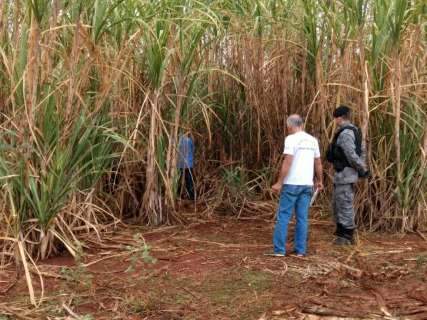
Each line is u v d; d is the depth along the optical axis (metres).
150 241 6.88
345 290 5.16
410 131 7.36
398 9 6.93
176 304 4.74
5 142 5.67
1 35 5.96
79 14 5.96
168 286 5.20
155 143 7.51
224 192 8.90
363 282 5.39
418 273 5.66
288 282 5.36
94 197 7.36
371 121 7.51
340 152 6.72
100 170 6.75
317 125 8.42
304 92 8.79
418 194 7.46
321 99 7.87
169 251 6.46
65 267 5.26
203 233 7.39
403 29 7.15
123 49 6.45
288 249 6.61
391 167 7.47
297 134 6.16
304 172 6.16
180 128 7.85
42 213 5.73
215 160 9.15
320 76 7.95
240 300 4.86
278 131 9.05
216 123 9.16
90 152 6.50
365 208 7.68
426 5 7.18
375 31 7.16
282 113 8.98
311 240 7.08
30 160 5.74
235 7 8.66
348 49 7.58
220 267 5.83
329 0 7.75
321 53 8.30
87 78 6.31
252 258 6.18
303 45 8.58
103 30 6.19
